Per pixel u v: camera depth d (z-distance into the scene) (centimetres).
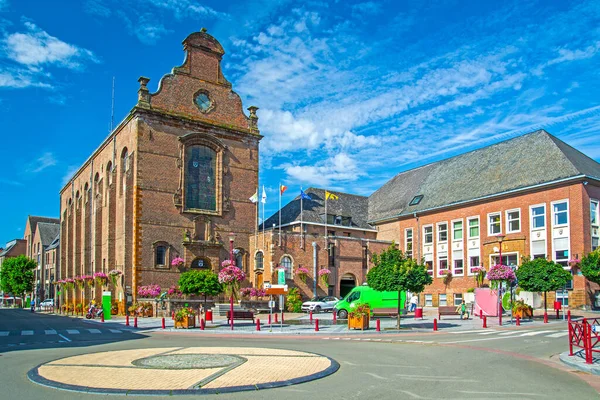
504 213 4753
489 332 2741
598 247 3862
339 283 5472
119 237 5172
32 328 3538
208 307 4522
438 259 5403
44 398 1091
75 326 3700
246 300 4756
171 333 2991
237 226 5450
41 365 1509
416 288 2989
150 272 4850
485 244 4881
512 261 4616
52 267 9956
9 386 1238
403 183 6544
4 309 9956
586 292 4044
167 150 5088
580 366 1502
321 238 5406
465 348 2023
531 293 4244
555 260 4278
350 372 1414
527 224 4534
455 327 3061
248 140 5662
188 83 5328
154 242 4897
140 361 1570
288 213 6053
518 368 1516
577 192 4175
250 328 3180
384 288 2975
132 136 5016
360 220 6381
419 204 5778
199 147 5344
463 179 5469
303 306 4856
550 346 2073
